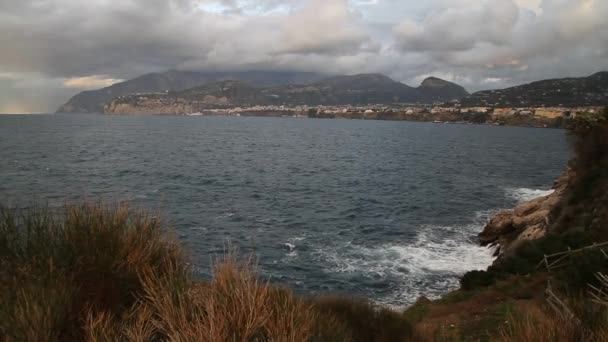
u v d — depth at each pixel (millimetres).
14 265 3982
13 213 4785
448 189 42938
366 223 28359
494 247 23141
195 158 64125
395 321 7676
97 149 71375
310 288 17391
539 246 14938
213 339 3088
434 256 21766
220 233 24594
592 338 3822
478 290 12992
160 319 3547
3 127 137125
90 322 3139
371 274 19078
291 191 39438
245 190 39031
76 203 5137
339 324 5008
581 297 4902
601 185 20922
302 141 107188
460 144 105500
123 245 4375
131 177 43312
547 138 133875
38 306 3150
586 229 16250
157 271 4262
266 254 21281
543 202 25531
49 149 67562
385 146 96375
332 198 36688
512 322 4512
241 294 3541
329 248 22703
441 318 10820
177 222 26359
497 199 38344
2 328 2994
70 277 3816
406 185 44625
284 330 3348
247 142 100250
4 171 42312
